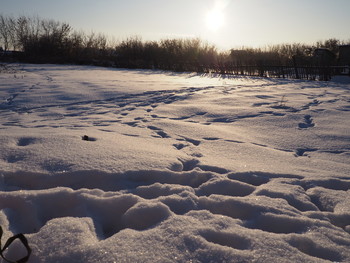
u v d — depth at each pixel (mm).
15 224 1869
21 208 1998
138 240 1575
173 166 2881
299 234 1685
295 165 3154
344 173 2928
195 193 2375
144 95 9430
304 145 4047
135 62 30000
